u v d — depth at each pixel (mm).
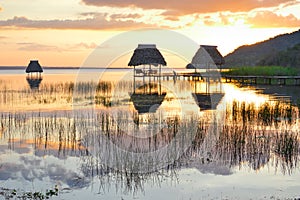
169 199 8438
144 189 9125
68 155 12219
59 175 10234
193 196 8609
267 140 13609
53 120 18531
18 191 9000
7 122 18109
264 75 44594
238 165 10969
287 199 8367
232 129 15453
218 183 9508
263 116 18781
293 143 13070
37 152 12641
